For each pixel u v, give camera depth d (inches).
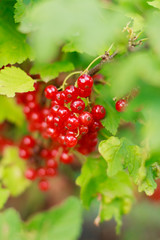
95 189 19.7
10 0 17.8
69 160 20.6
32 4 16.6
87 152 19.1
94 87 18.1
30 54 17.9
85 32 14.1
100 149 16.9
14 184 22.5
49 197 31.4
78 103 16.4
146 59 14.3
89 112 17.3
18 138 24.2
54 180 31.0
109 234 37.5
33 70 18.2
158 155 16.1
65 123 16.7
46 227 24.0
